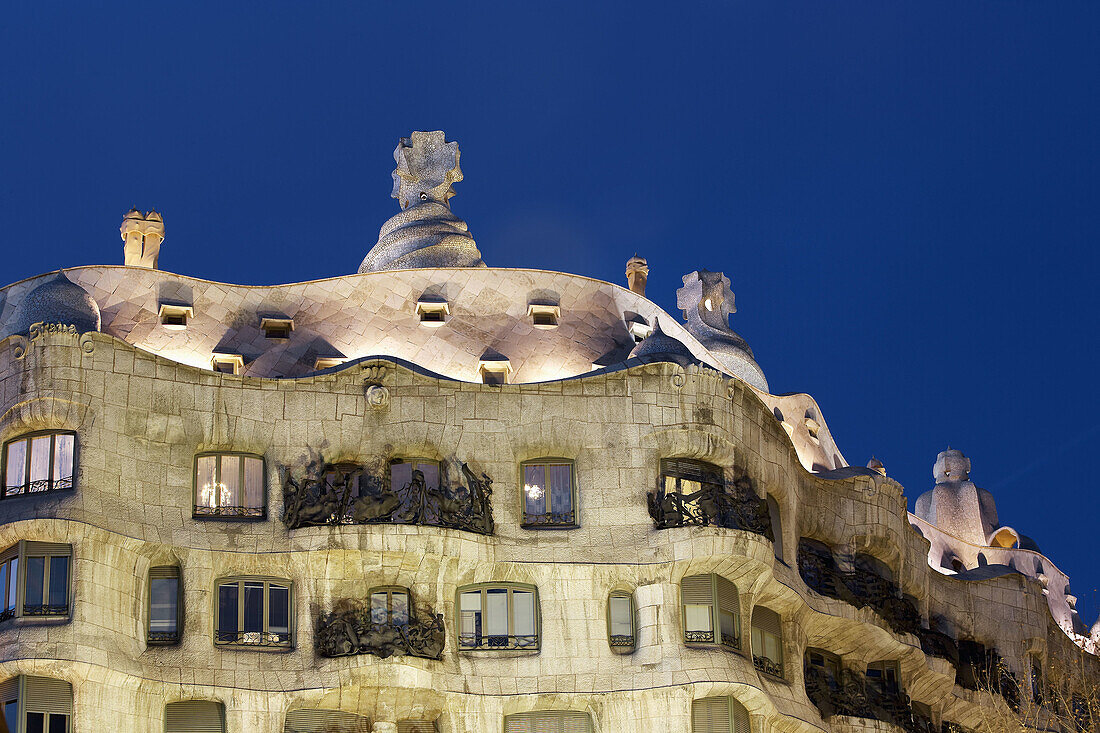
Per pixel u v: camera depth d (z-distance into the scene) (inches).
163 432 2255.2
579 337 2642.7
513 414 2391.7
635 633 2322.8
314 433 2324.1
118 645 2114.9
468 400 2386.8
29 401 2196.1
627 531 2356.1
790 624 2480.3
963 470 3523.6
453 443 2362.2
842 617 2556.6
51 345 2220.7
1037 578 3336.6
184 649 2162.9
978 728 2866.6
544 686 2262.6
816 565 2620.6
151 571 2208.4
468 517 2301.9
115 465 2203.5
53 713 2057.1
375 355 2434.8
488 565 2299.5
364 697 2187.5
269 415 2315.5
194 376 2297.0
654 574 2326.5
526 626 2309.3
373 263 2851.9
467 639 2289.6
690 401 2420.0
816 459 2947.8
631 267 2960.1
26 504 2154.3
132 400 2244.1
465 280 2662.4
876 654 2647.6
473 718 2235.5
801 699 2440.9
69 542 2132.1
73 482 2170.3
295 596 2239.2
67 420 2199.8
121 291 2532.0
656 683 2262.6
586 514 2362.2
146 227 2741.1
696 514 2373.3
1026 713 2869.1
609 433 2400.3
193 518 2241.6
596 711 2263.8
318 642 2212.1
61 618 2097.7
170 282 2559.1
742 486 2420.0
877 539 2736.2
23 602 2101.4
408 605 2271.2
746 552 2332.7
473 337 2605.8
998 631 2977.4
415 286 2647.6
